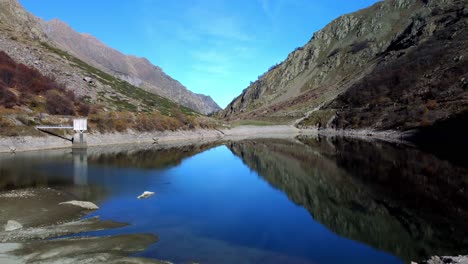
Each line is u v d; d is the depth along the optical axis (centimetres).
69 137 7088
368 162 4962
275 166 5034
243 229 2112
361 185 3459
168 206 2633
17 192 2870
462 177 3538
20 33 14400
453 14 16275
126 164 4788
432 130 7206
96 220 2200
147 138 9188
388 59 16988
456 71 9169
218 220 2289
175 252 1688
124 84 15538
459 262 1365
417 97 9794
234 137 12400
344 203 2784
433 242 1883
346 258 1691
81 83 11975
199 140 10700
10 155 5491
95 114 8862
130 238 1858
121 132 8531
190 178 3934
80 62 15338
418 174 3812
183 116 12150
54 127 6731
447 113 7481
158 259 1580
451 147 5916
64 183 3366
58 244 1716
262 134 14062
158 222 2200
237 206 2688
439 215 2353
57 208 2406
